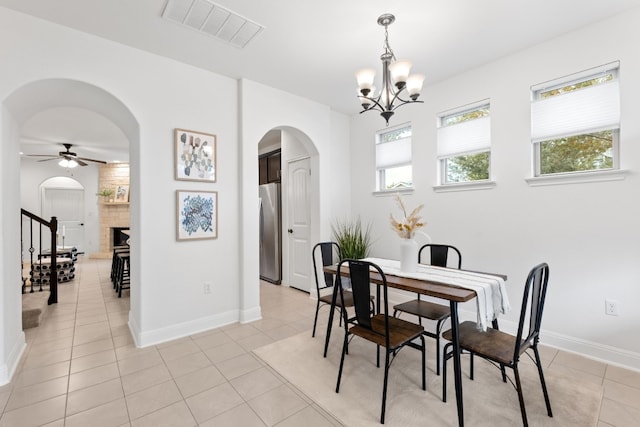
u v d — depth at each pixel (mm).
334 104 4031
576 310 2486
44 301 3396
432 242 3445
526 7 2143
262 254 5375
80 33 2355
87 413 1776
